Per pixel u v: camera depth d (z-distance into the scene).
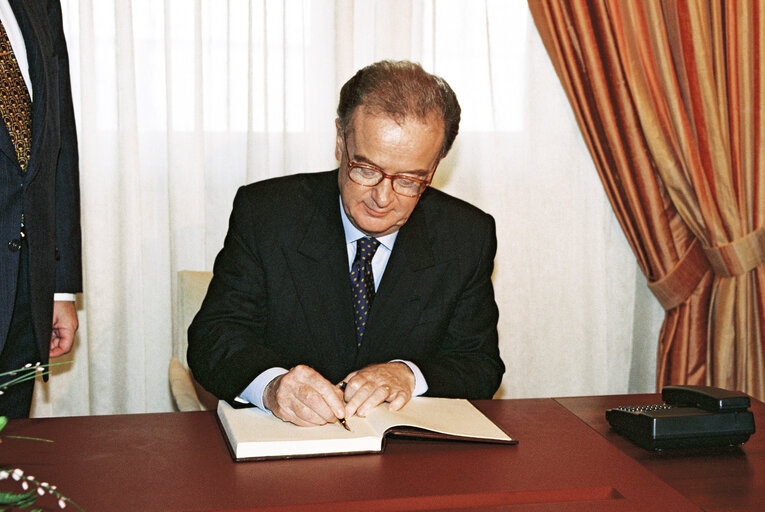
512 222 3.09
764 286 2.99
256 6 2.77
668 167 3.00
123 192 2.72
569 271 3.17
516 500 1.17
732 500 1.18
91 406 2.79
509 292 3.09
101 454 1.29
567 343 3.19
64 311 2.22
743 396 1.43
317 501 1.12
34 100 2.02
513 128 3.07
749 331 3.03
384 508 1.12
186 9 2.75
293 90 2.85
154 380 2.86
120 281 2.76
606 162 3.04
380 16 2.89
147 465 1.25
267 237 1.82
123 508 1.09
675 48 2.99
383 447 1.33
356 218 1.64
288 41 2.82
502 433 1.41
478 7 2.96
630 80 2.96
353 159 1.56
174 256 2.79
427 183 1.62
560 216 3.13
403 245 1.83
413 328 1.82
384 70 1.55
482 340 1.88
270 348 1.83
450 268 1.86
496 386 1.83
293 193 1.89
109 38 2.72
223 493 1.14
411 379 1.61
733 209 3.00
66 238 2.21
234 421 1.38
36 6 2.08
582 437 1.44
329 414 1.37
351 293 1.81
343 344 1.80
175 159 2.77
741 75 2.98
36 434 1.38
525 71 3.05
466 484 1.20
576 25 2.93
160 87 2.78
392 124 1.49
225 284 1.81
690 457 1.35
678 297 3.08
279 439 1.28
